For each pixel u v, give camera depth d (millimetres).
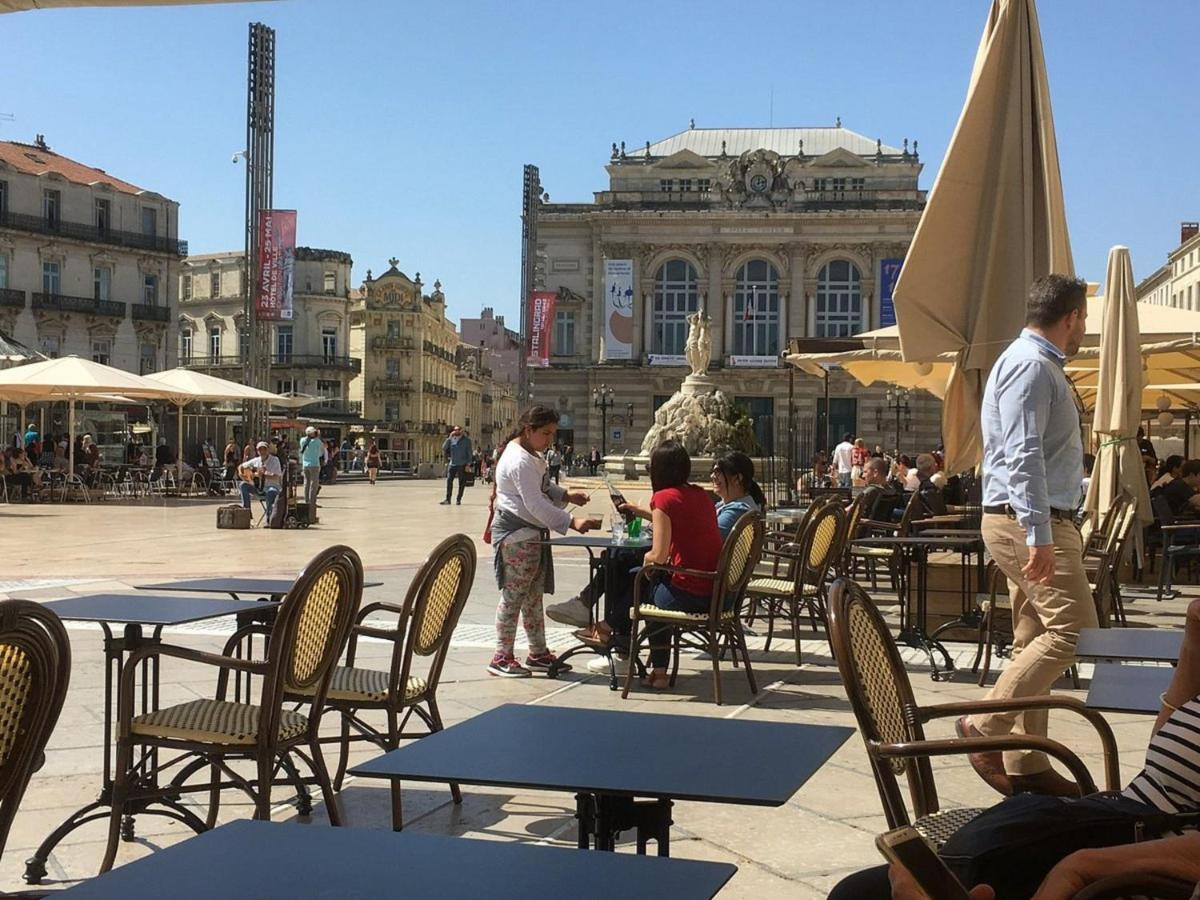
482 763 2811
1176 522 13641
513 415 152000
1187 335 11609
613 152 70312
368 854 2209
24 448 33812
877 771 2957
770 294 69000
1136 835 2531
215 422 48125
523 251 55625
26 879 4289
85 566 15062
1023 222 7379
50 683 3062
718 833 4785
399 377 95750
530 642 8219
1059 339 5180
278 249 37281
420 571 5004
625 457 34250
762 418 68438
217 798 4445
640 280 69250
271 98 37188
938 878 2256
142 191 65562
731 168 68500
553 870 2125
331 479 53125
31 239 59688
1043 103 7402
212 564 15484
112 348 63969
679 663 8703
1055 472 5145
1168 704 3053
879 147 69312
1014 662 5191
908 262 7484
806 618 10969
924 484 15695
